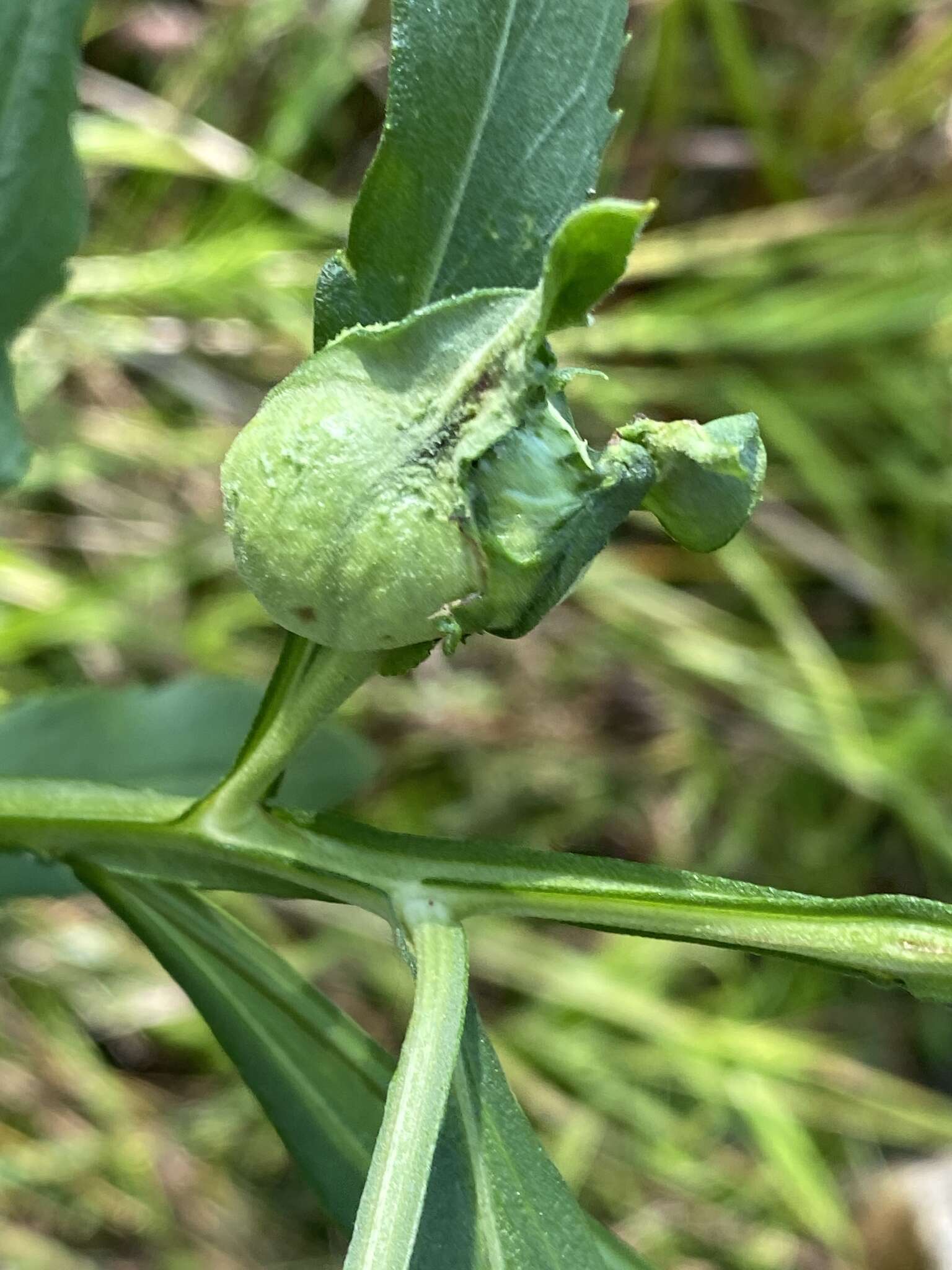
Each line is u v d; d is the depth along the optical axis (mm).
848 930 68
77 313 228
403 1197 63
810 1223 235
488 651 249
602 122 81
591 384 237
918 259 249
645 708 256
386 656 74
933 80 254
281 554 66
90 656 228
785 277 254
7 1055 220
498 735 247
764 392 253
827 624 268
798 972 252
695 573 258
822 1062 242
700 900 71
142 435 238
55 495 238
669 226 264
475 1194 76
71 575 236
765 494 259
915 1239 227
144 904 92
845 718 251
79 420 235
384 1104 92
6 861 120
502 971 239
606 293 59
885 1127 244
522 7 78
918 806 250
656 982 243
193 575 234
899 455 260
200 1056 231
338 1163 91
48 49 96
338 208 240
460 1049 79
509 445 62
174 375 238
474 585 64
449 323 64
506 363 62
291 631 74
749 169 263
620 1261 88
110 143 232
